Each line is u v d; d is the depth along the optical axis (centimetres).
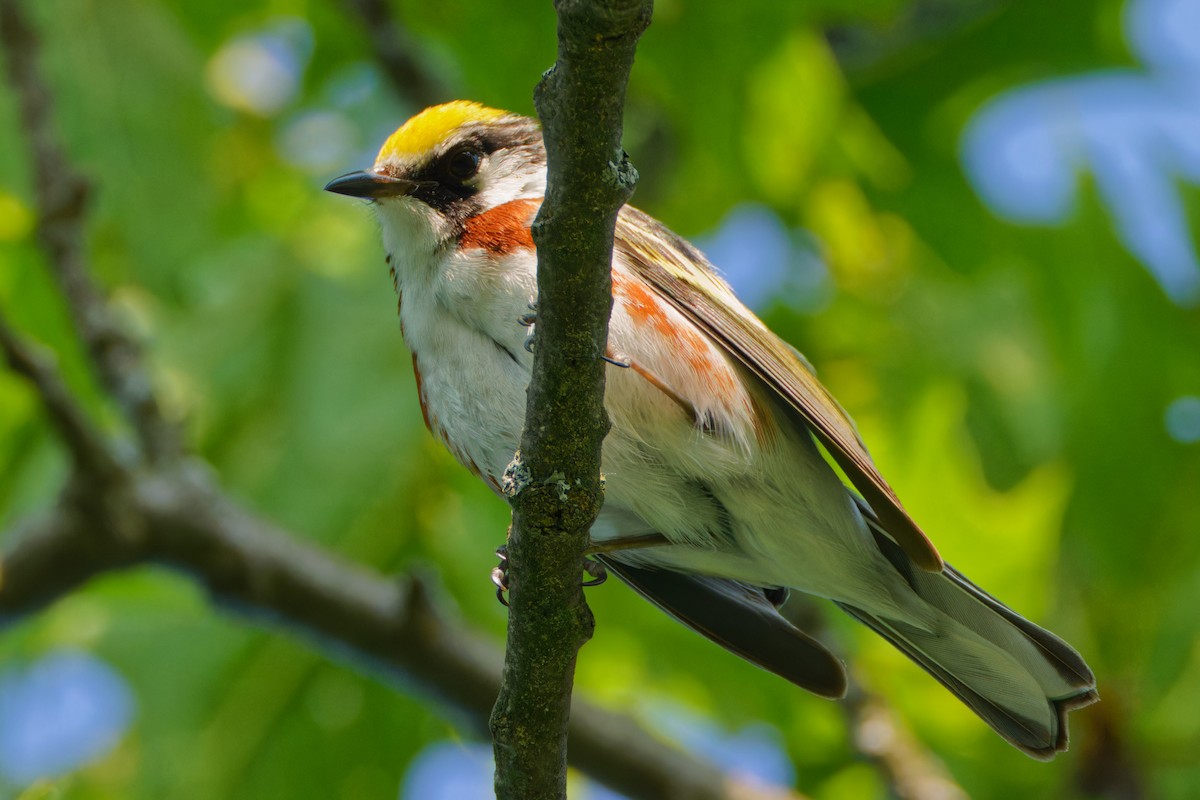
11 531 1034
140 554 1030
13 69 1038
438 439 872
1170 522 1101
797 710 1207
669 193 1241
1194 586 1066
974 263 1305
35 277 1167
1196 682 1041
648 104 1255
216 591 1048
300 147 1352
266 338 1181
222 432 1159
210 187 1165
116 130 1142
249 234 1271
